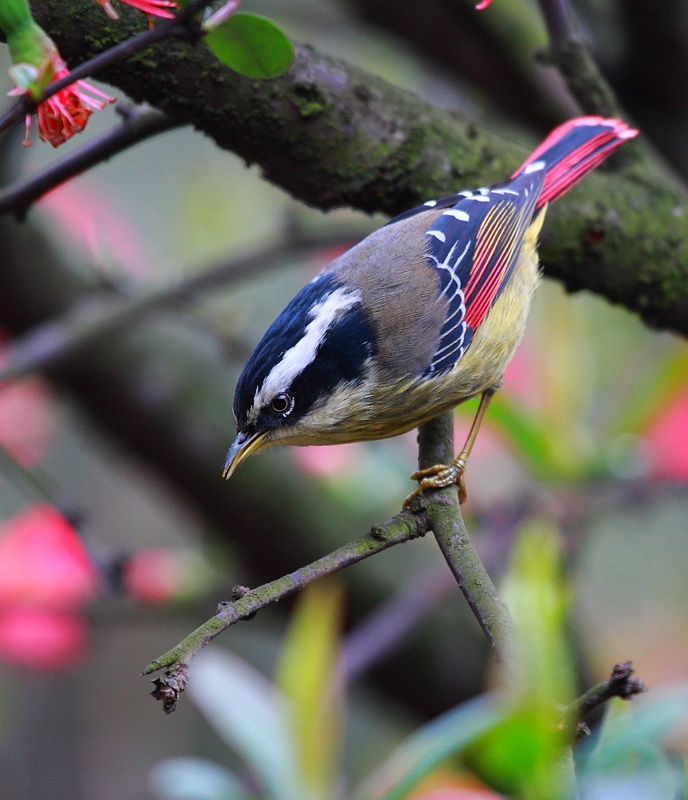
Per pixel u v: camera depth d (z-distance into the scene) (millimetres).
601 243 8047
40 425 12148
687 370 10188
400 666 11352
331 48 13203
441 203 7754
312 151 7168
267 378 7441
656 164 12062
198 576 10656
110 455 13453
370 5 11383
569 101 11125
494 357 8242
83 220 12430
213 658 6902
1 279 11141
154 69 6582
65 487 16203
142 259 13234
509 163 8094
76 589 10219
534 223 8023
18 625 10117
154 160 15250
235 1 4770
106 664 16281
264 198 13266
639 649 15047
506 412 9719
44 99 4648
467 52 11398
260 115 6922
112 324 10250
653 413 10211
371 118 7285
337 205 7484
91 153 7727
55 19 6227
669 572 15688
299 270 14398
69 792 15789
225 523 11391
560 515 9820
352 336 7660
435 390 7879
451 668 11398
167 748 16141
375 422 7922
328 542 11234
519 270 8242
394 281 7898
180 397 11352
